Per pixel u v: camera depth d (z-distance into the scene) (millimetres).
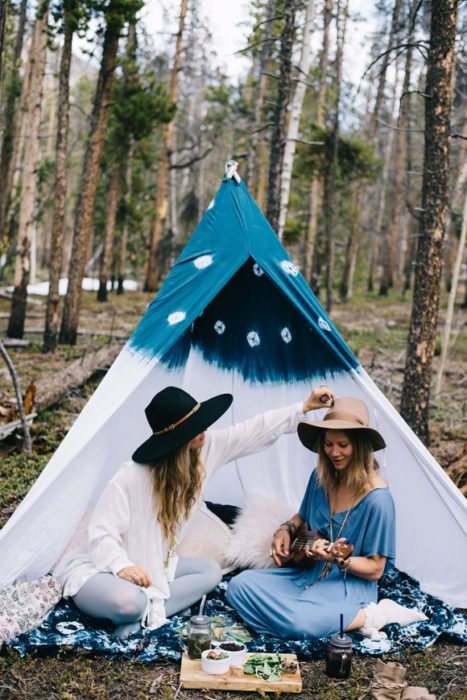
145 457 3918
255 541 4559
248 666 3475
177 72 20234
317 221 23781
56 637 3660
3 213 16781
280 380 5000
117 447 4699
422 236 7367
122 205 23188
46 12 12109
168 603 4016
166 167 22359
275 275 4520
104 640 3666
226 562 4562
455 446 8031
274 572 4184
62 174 12031
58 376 9375
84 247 13062
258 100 17719
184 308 4344
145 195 26156
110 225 20297
